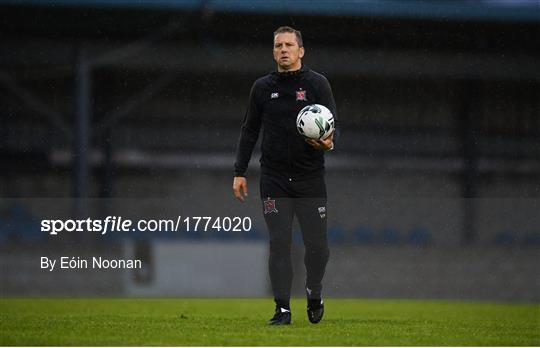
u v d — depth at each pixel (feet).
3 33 174.19
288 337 54.34
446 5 174.91
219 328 60.44
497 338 57.62
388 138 185.06
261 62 177.06
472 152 187.32
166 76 178.70
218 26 174.40
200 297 116.98
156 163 178.29
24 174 176.96
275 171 59.62
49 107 177.06
